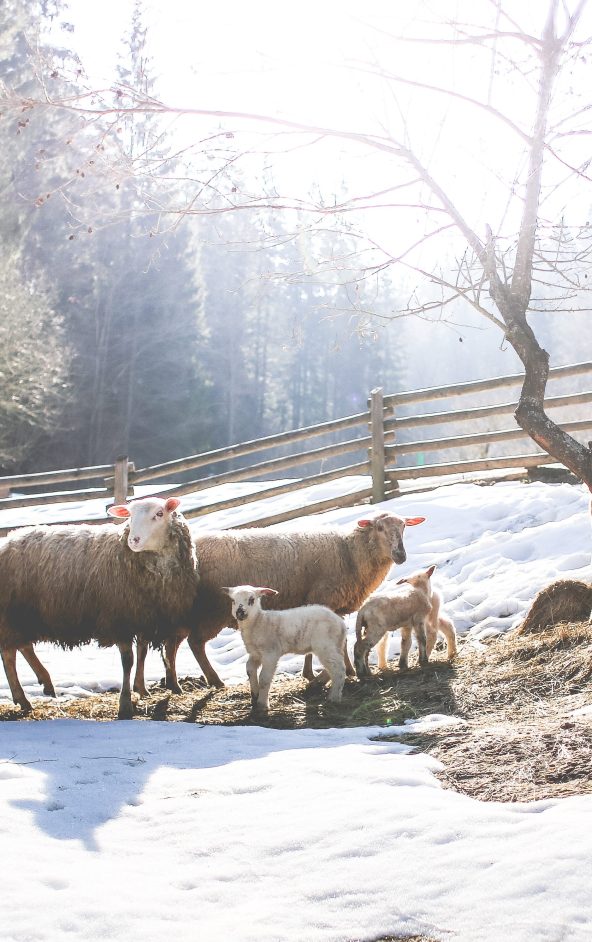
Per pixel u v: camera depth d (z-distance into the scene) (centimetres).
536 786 397
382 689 647
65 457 3625
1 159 2186
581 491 1027
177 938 277
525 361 519
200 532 745
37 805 396
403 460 4903
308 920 289
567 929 273
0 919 285
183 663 830
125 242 3569
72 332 3559
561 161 479
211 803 401
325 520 1114
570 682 570
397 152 499
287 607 733
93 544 660
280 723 593
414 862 324
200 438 4006
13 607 665
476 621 790
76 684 749
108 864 336
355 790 404
